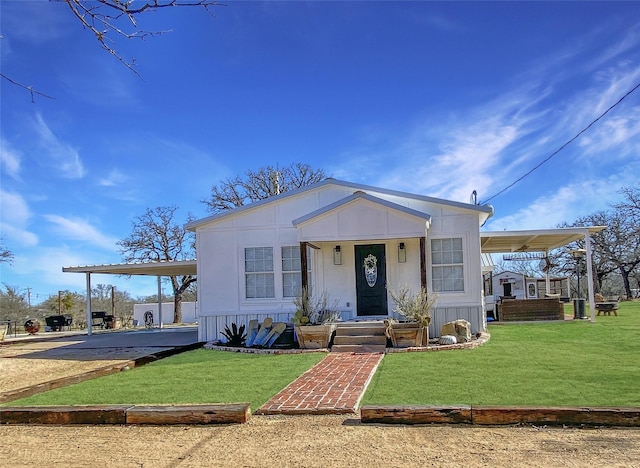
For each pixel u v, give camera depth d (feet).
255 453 16.19
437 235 46.96
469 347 37.73
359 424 19.01
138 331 82.43
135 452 16.84
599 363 29.22
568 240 64.85
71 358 43.70
